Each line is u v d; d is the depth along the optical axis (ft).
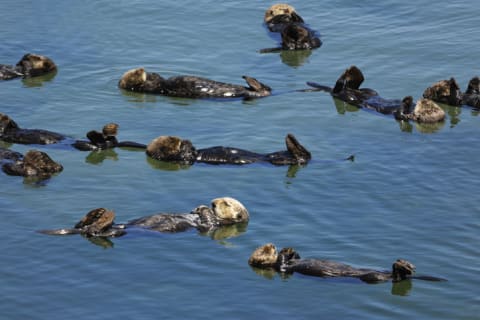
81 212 183.73
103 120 234.38
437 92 246.06
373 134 223.92
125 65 273.54
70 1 325.83
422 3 320.91
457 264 164.86
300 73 267.59
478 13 309.63
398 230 177.37
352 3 324.39
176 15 314.14
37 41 290.97
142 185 196.65
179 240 172.35
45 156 201.36
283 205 187.42
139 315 150.20
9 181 197.06
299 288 156.76
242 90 248.73
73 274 161.89
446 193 192.44
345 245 171.73
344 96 245.04
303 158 206.49
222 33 298.97
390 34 295.89
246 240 173.17
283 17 304.09
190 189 194.70
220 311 151.23
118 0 327.26
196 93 248.32
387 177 199.93
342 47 286.87
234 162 205.87
